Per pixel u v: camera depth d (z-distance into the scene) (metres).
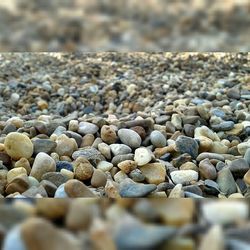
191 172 0.45
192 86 0.91
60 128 0.58
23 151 0.47
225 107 0.72
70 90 0.94
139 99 0.85
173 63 1.10
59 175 0.42
